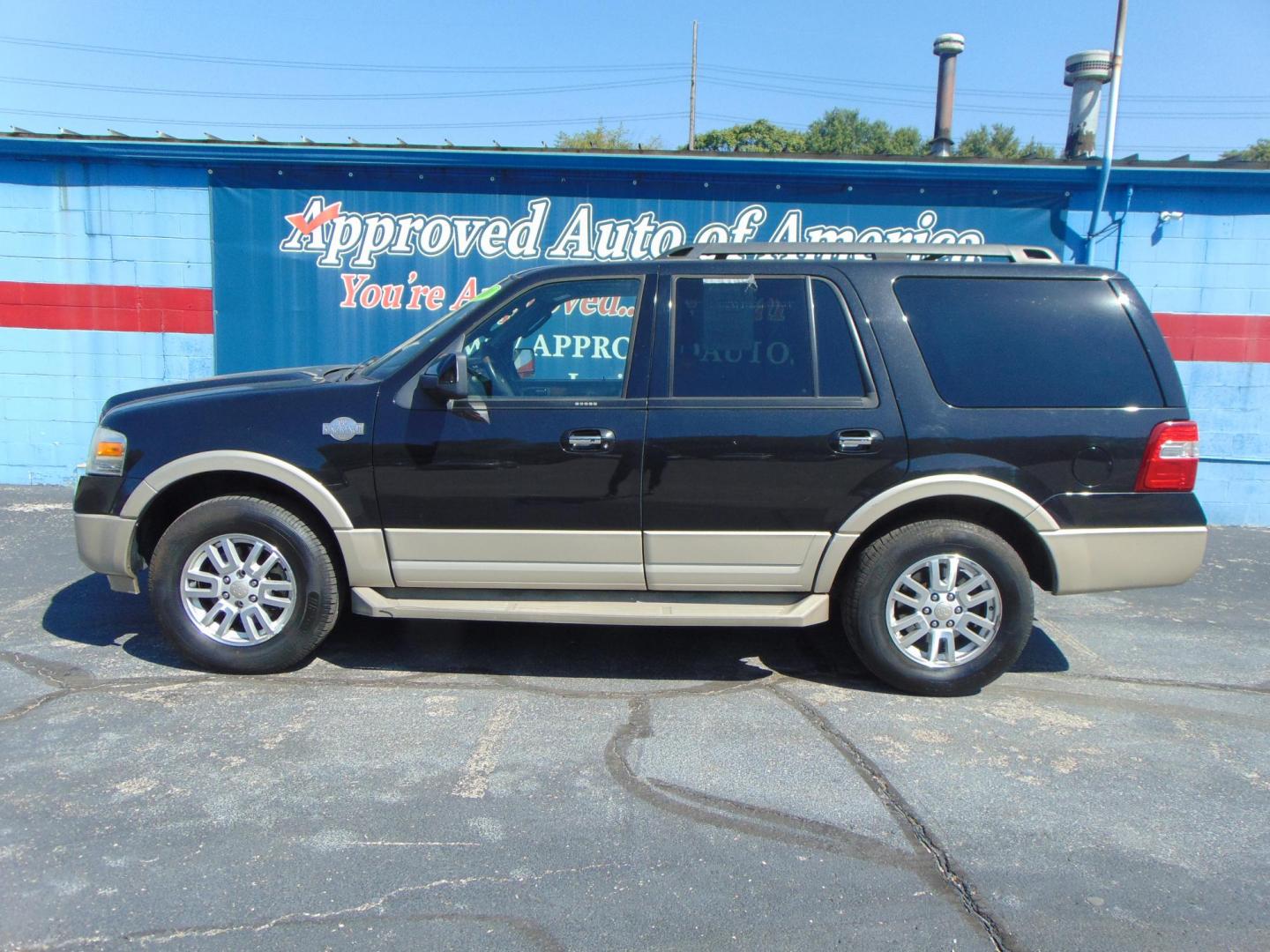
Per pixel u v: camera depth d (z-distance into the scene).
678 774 3.47
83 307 8.50
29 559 6.26
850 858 2.95
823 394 4.13
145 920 2.57
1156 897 2.78
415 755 3.57
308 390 4.22
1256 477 8.43
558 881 2.79
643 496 4.12
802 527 4.14
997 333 4.18
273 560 4.25
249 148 8.14
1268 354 8.30
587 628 5.21
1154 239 8.23
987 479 4.06
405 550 4.21
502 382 4.23
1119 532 4.11
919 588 4.20
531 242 8.46
